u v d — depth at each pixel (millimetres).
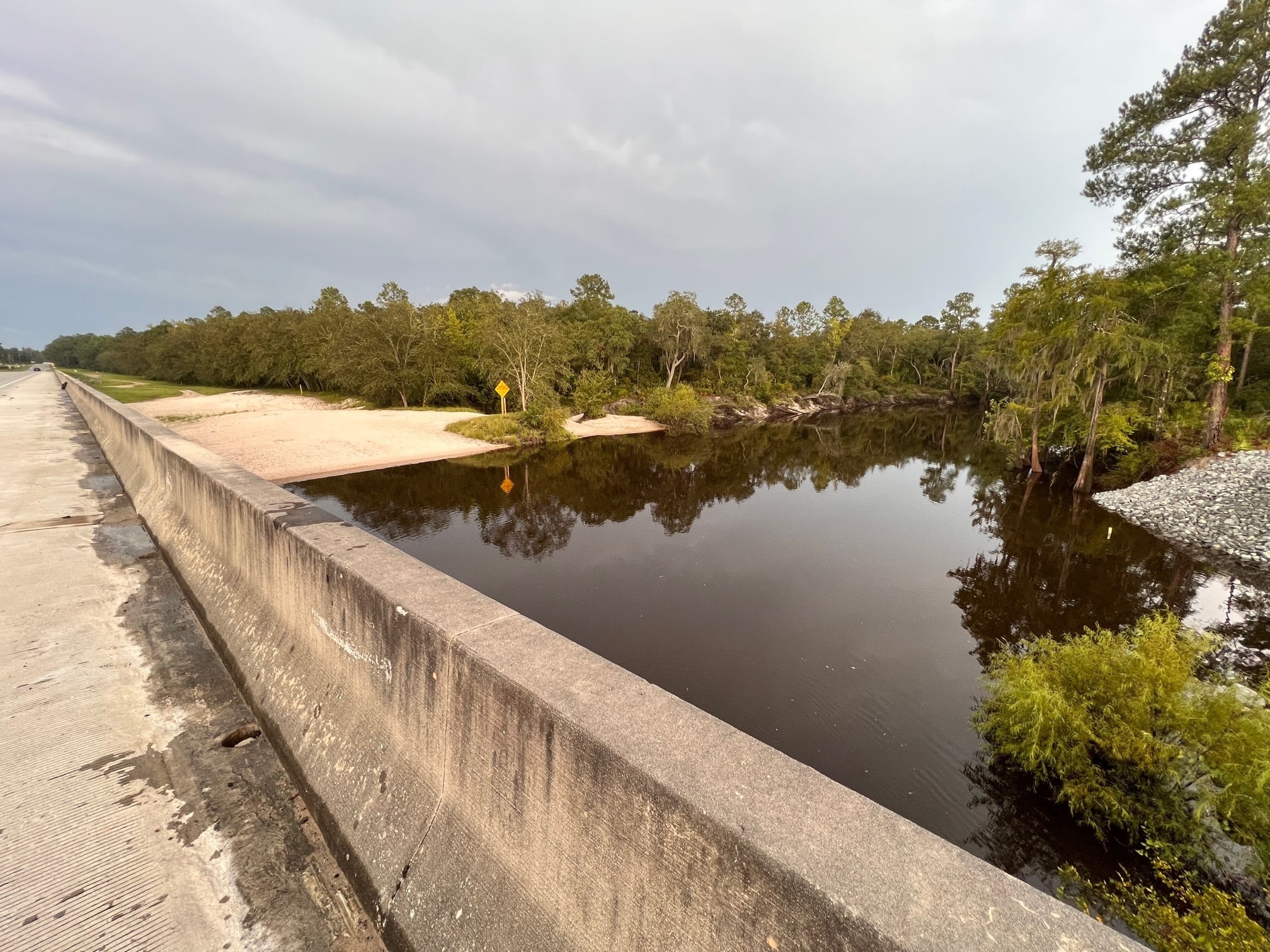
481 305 50125
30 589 4816
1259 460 16031
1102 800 4930
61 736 2977
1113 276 19406
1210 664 7992
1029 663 5875
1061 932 945
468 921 1787
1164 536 14695
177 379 68062
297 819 2578
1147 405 21406
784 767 1351
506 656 1811
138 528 6754
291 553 3191
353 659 2627
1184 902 4180
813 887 1047
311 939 2002
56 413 19750
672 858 1278
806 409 54969
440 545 13781
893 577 12055
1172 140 18594
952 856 1121
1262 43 15734
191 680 3646
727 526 16031
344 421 31094
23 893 2045
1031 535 15023
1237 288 17484
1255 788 4133
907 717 7066
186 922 2000
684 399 39906
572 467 24625
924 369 69000
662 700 1589
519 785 1701
